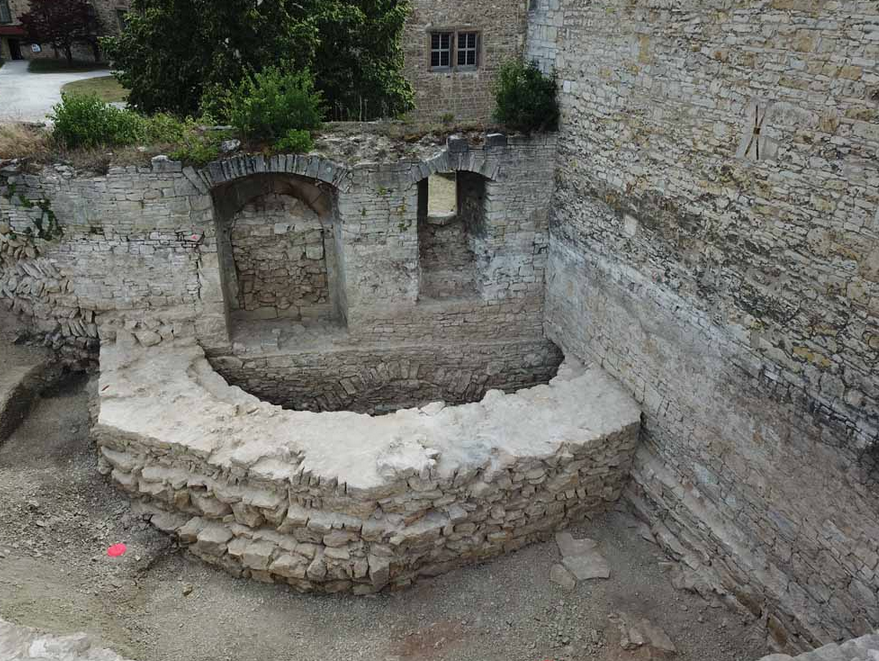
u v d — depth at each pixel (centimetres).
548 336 1374
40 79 2641
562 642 903
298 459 959
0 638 670
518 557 1036
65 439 1148
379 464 926
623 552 1045
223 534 981
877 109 658
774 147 776
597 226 1139
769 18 751
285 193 1290
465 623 933
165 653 855
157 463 1021
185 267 1208
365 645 898
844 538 780
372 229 1230
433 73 2225
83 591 905
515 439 1012
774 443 852
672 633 921
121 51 1572
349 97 1639
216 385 1156
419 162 1189
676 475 1039
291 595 964
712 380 934
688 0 855
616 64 1017
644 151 991
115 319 1245
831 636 812
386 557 945
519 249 1305
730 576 938
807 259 762
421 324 1336
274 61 1422
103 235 1171
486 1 2159
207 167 1140
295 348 1311
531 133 1214
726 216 862
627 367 1121
